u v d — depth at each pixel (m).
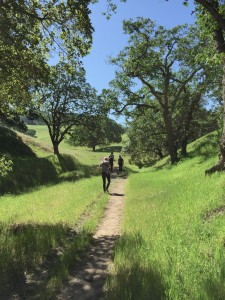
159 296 4.93
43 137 137.88
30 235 8.84
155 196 14.38
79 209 13.28
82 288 5.97
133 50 34.03
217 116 39.56
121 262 6.61
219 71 32.66
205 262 5.78
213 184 12.50
